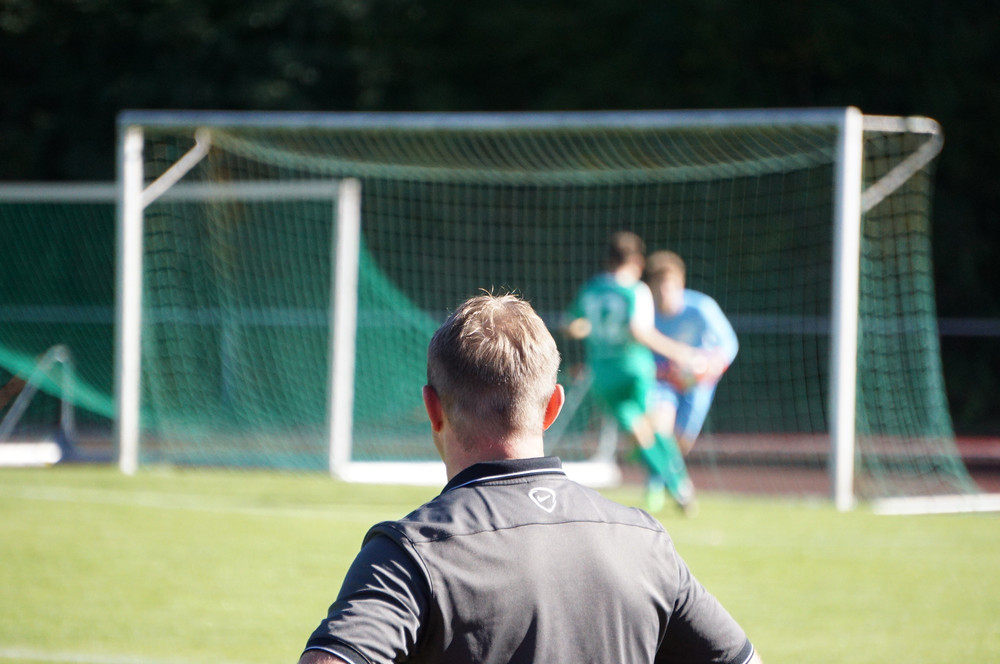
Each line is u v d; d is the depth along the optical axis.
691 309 20.64
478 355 4.20
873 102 45.44
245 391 34.44
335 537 16.19
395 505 19.69
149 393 30.78
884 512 19.56
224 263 38.97
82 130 48.16
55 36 48.47
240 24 47.81
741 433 38.44
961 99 44.97
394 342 32.66
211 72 47.97
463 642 3.80
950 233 45.38
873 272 29.62
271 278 40.59
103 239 44.72
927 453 28.47
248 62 47.69
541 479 4.17
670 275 20.81
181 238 37.91
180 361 34.78
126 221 24.17
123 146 24.16
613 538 4.12
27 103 48.56
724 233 42.50
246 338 35.66
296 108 46.97
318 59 47.53
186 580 13.27
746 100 45.53
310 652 3.66
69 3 47.34
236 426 31.62
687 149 36.53
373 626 3.68
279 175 41.91
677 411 20.52
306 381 35.09
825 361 41.09
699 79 45.66
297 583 13.21
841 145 20.62
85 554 14.62
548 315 35.47
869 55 44.53
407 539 3.90
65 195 25.44
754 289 42.28
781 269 42.16
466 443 4.24
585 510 4.16
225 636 10.89
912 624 11.55
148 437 30.02
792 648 10.59
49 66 48.69
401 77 48.69
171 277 36.31
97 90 48.09
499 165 39.41
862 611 12.09
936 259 45.31
